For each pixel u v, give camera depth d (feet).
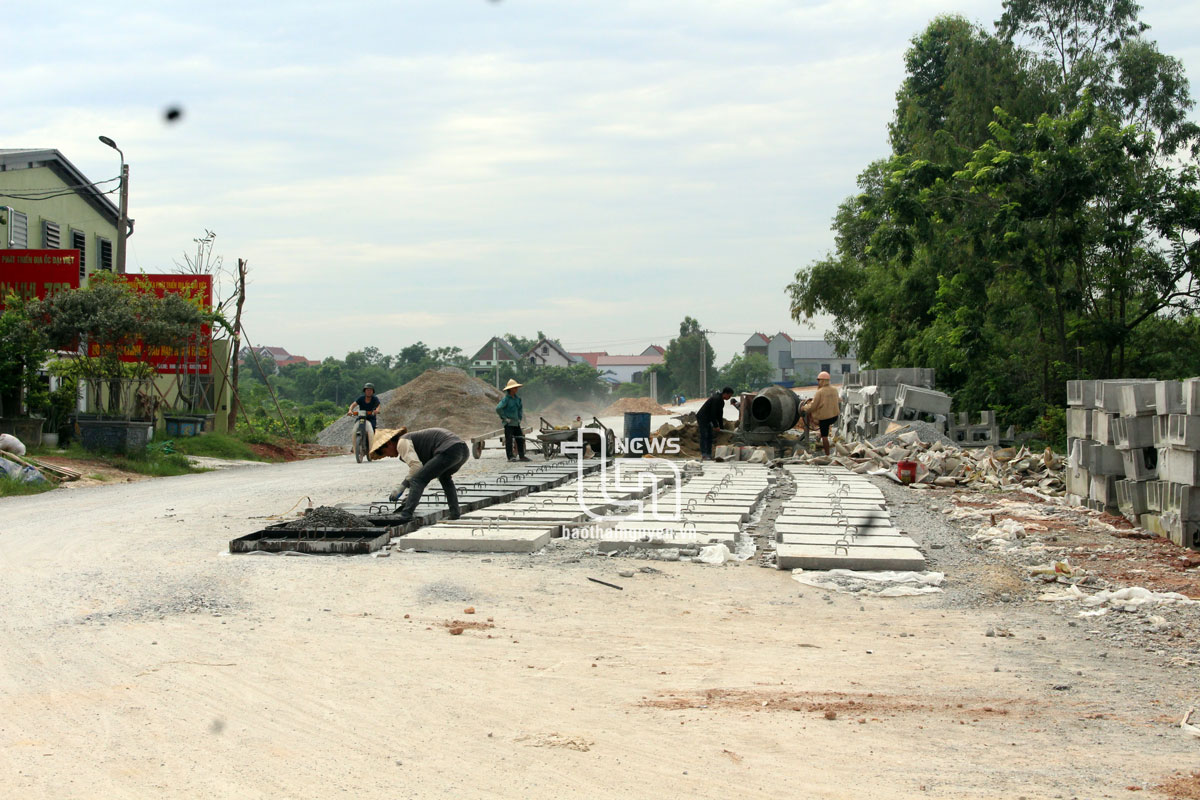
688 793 14.26
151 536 36.55
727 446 73.15
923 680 19.88
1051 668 20.70
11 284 74.28
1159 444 37.52
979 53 105.09
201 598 26.25
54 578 28.55
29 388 64.85
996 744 16.30
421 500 45.06
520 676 19.88
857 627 24.16
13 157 85.25
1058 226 84.89
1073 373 86.38
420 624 23.97
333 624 23.88
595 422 76.69
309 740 16.20
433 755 15.61
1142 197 84.23
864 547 32.89
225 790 14.16
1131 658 21.47
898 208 91.40
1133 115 108.88
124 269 83.71
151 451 67.41
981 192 88.63
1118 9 110.01
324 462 79.97
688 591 27.99
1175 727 17.17
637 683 19.56
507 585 28.48
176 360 80.64
